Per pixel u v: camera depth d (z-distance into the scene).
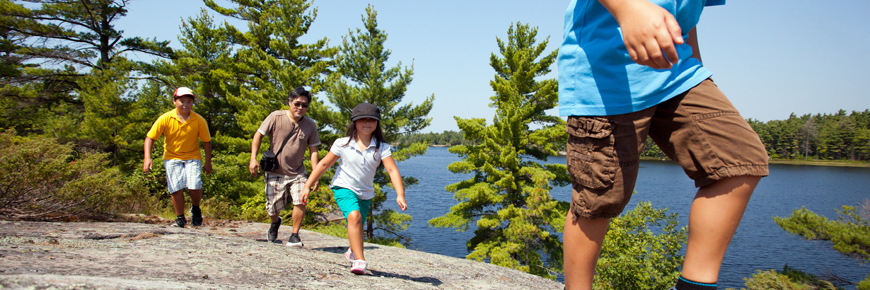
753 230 44.78
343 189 3.24
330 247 5.02
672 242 11.38
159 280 1.86
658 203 53.38
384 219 19.30
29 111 18.91
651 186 79.06
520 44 22.02
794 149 147.25
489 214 21.62
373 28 18.50
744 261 32.00
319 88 19.38
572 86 1.11
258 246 3.80
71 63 19.02
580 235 1.12
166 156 5.08
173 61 21.14
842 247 13.29
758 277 15.05
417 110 19.08
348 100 17.56
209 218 7.46
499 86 21.27
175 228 4.90
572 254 1.14
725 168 0.90
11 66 17.78
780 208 56.19
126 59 18.17
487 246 19.62
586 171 1.06
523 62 20.91
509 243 18.39
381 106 18.38
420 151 19.02
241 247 3.58
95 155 6.17
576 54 1.11
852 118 140.88
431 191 70.00
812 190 74.81
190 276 2.09
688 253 0.96
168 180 5.06
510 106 20.28
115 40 19.81
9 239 2.71
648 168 128.12
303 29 22.20
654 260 11.29
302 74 19.11
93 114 15.58
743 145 0.89
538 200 17.39
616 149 1.02
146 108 16.67
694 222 0.95
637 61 0.82
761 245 38.00
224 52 22.03
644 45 0.78
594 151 1.04
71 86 20.34
